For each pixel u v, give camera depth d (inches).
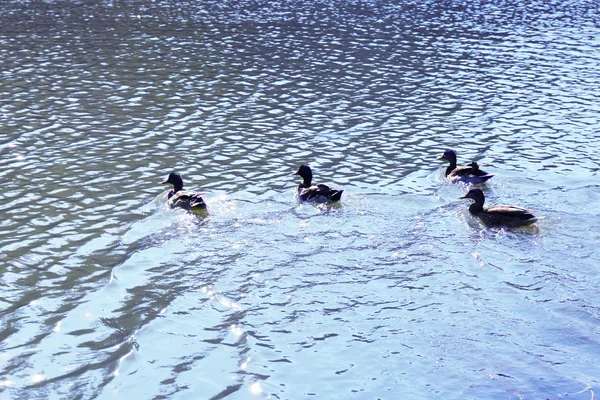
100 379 642.2
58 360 668.7
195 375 648.4
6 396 617.6
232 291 786.8
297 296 777.6
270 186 1071.6
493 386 630.5
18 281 801.6
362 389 629.9
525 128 1363.2
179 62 1776.6
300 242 898.7
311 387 633.0
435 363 665.0
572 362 666.2
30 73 1640.0
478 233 928.9
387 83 1653.5
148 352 681.0
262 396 620.4
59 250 870.4
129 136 1267.2
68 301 765.3
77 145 1217.4
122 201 1009.5
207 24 2209.6
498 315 745.0
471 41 2092.8
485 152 1233.4
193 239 902.4
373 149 1239.5
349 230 933.8
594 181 1099.3
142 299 770.2
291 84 1621.6
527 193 1057.5
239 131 1309.1
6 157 1153.4
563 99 1555.1
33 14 2276.1
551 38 2154.3
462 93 1588.3
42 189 1040.2
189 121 1357.0
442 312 750.5
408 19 2373.3
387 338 704.4
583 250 881.5
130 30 2101.4
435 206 1014.4
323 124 1362.0
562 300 771.4
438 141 1286.9
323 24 2255.2
